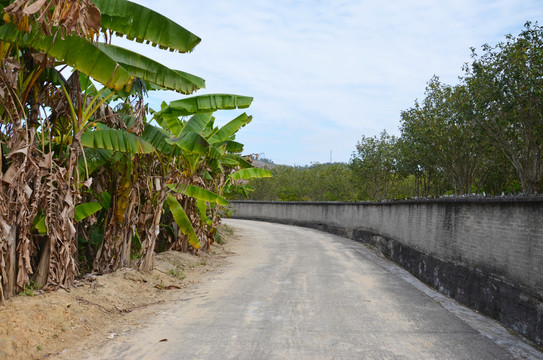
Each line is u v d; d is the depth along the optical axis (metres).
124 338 5.56
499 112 10.66
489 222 7.66
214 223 14.97
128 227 9.22
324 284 9.55
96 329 5.89
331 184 36.75
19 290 6.18
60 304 6.07
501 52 10.28
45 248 6.68
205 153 8.70
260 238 20.89
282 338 5.62
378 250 17.72
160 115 9.05
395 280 10.40
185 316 6.73
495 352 5.25
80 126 6.84
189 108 8.61
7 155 5.72
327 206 27.67
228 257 14.15
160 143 8.89
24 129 6.14
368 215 20.36
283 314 6.89
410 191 28.25
